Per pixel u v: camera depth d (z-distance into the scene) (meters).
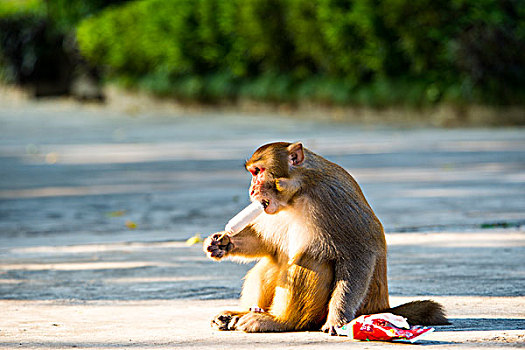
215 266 8.54
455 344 5.37
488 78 25.62
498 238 9.69
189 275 8.12
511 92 25.42
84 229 11.05
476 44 25.56
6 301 7.12
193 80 36.03
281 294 5.88
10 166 18.94
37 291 7.51
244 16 32.59
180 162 18.81
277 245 6.10
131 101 40.16
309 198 5.77
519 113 25.42
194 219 11.59
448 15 25.83
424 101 26.81
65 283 7.83
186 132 26.84
